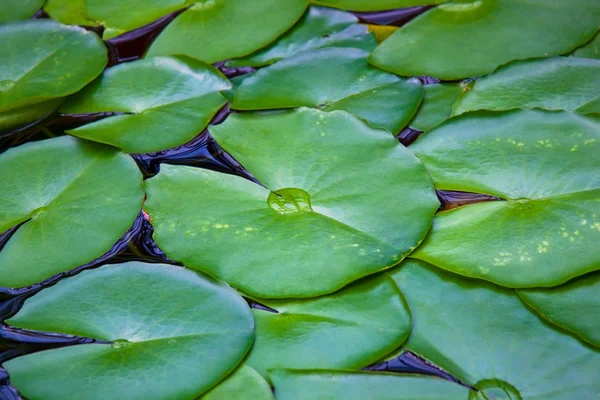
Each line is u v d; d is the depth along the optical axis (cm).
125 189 155
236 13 168
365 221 151
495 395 146
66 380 146
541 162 154
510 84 160
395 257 150
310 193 153
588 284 149
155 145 158
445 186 154
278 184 154
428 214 151
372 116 159
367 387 146
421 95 160
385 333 148
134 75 163
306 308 149
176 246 151
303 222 152
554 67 160
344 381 146
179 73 163
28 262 151
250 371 147
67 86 161
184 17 168
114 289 150
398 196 152
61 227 153
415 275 150
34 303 149
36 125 160
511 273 149
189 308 149
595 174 152
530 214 152
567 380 146
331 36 166
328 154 155
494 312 149
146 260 152
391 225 151
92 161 157
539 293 149
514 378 146
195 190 154
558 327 148
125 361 147
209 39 166
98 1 171
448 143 156
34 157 157
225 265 150
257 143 157
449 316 149
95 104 161
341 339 148
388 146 155
